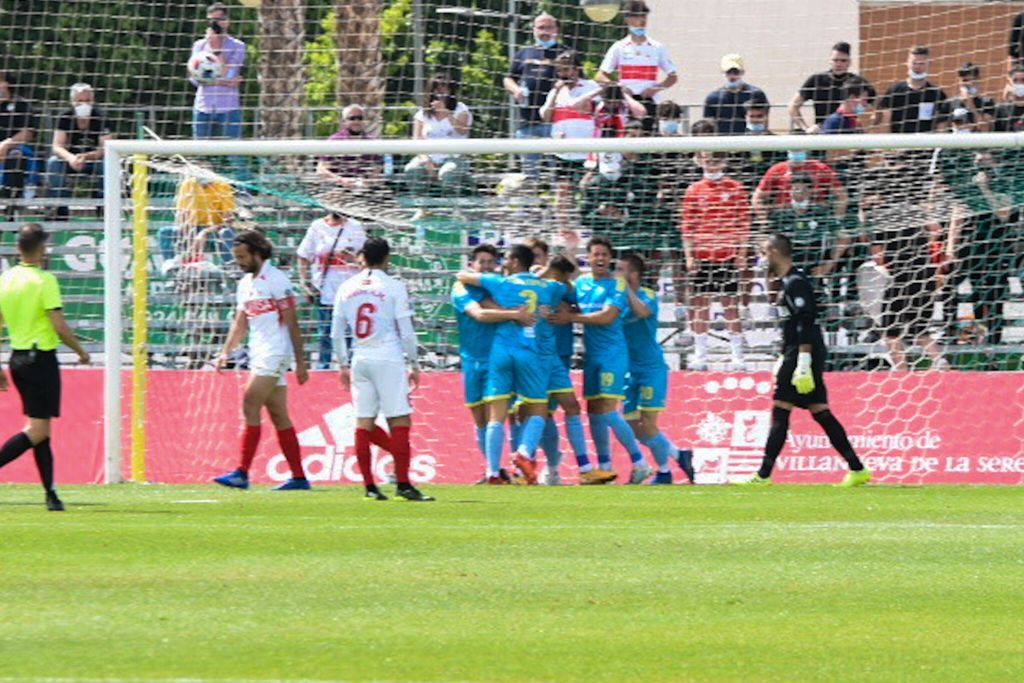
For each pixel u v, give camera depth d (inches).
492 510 1723.7
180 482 2394.2
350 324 1877.5
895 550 1314.0
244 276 2298.2
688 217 2536.9
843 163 2509.8
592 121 2625.5
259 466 2400.3
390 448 1893.5
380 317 1870.1
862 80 2573.8
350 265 2539.4
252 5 2465.6
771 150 2292.1
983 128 2501.2
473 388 2272.4
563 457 2439.7
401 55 3051.2
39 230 1752.0
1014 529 1487.5
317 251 2539.4
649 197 2549.2
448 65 2908.5
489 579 1139.9
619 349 2272.4
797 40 2972.4
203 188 2524.6
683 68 3014.3
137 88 3102.9
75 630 940.0
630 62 2630.4
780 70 2984.7
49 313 1711.4
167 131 3093.0
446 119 2701.8
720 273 2556.6
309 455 2412.6
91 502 1861.5
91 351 2637.8
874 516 1649.9
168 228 2527.1
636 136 2615.7
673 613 1015.0
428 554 1275.8
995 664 870.4
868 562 1242.6
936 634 951.0
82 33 2979.8
